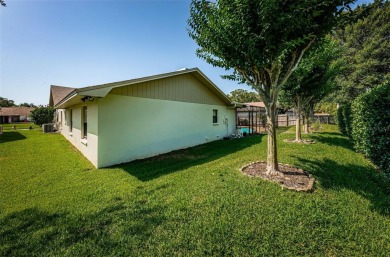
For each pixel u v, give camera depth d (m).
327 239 2.26
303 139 9.45
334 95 22.66
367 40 22.38
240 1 3.18
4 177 4.93
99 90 5.30
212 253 2.09
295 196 3.27
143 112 7.15
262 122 20.36
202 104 10.65
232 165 5.30
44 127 16.19
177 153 8.01
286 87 8.45
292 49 3.81
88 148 6.73
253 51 3.46
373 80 20.66
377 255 2.03
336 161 5.50
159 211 2.98
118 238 2.39
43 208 3.25
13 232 2.59
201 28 3.90
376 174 4.48
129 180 4.62
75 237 2.44
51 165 6.07
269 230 2.41
